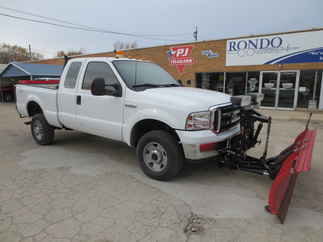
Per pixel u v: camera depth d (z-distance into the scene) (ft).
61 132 23.11
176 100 10.89
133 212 9.18
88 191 10.86
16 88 19.58
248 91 46.47
